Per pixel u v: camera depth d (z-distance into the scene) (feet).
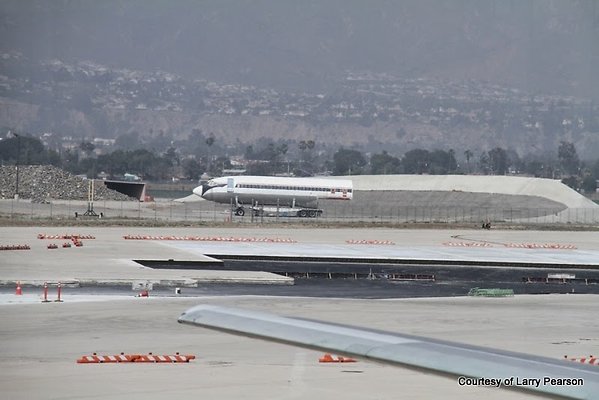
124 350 438.40
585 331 533.14
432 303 643.04
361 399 347.56
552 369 160.76
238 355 429.38
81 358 413.59
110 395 349.00
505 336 509.76
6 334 470.80
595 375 159.33
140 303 588.91
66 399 341.62
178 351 437.99
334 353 168.25
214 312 185.06
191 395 351.25
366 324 536.42
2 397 341.21
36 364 401.29
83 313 543.39
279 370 397.60
